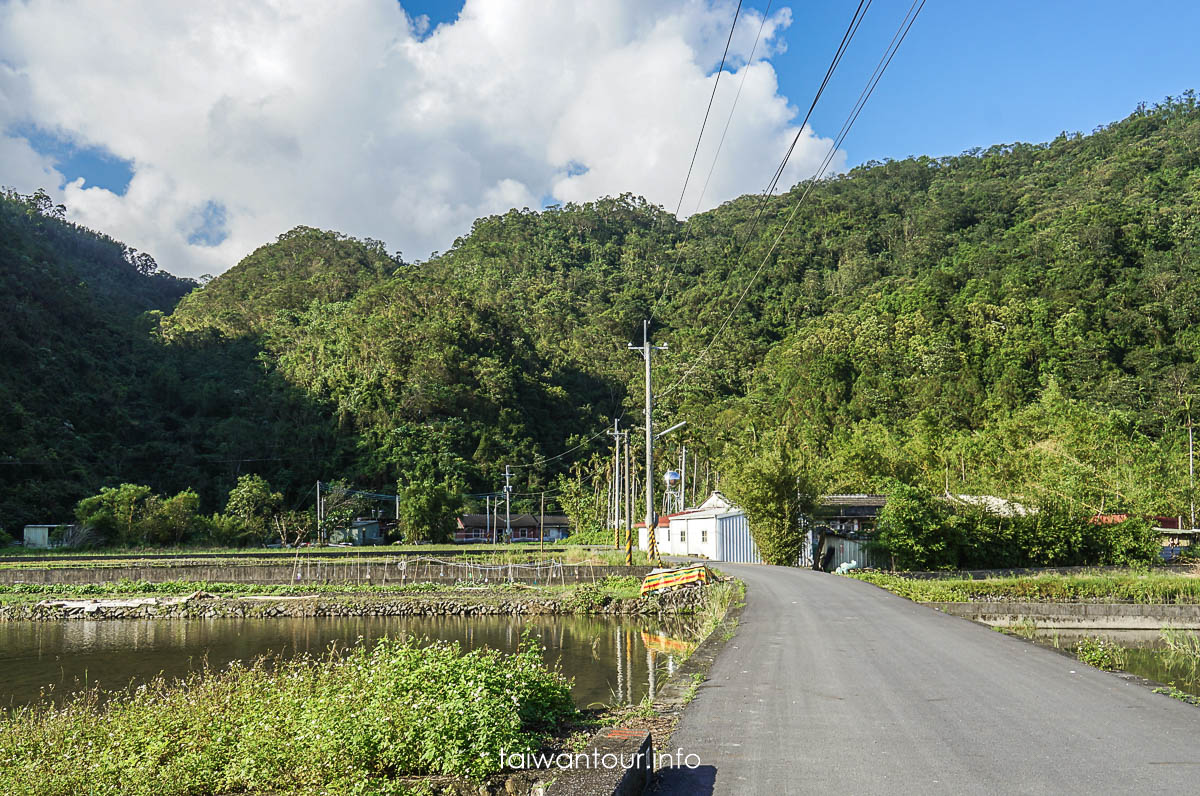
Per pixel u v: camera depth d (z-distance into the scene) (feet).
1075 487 112.78
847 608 55.21
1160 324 294.05
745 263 482.69
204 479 280.92
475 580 118.42
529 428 346.33
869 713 24.50
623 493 236.02
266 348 393.50
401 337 357.61
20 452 240.53
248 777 25.95
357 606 100.99
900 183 564.30
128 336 367.45
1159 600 73.61
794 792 17.17
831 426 267.59
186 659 71.05
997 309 321.73
